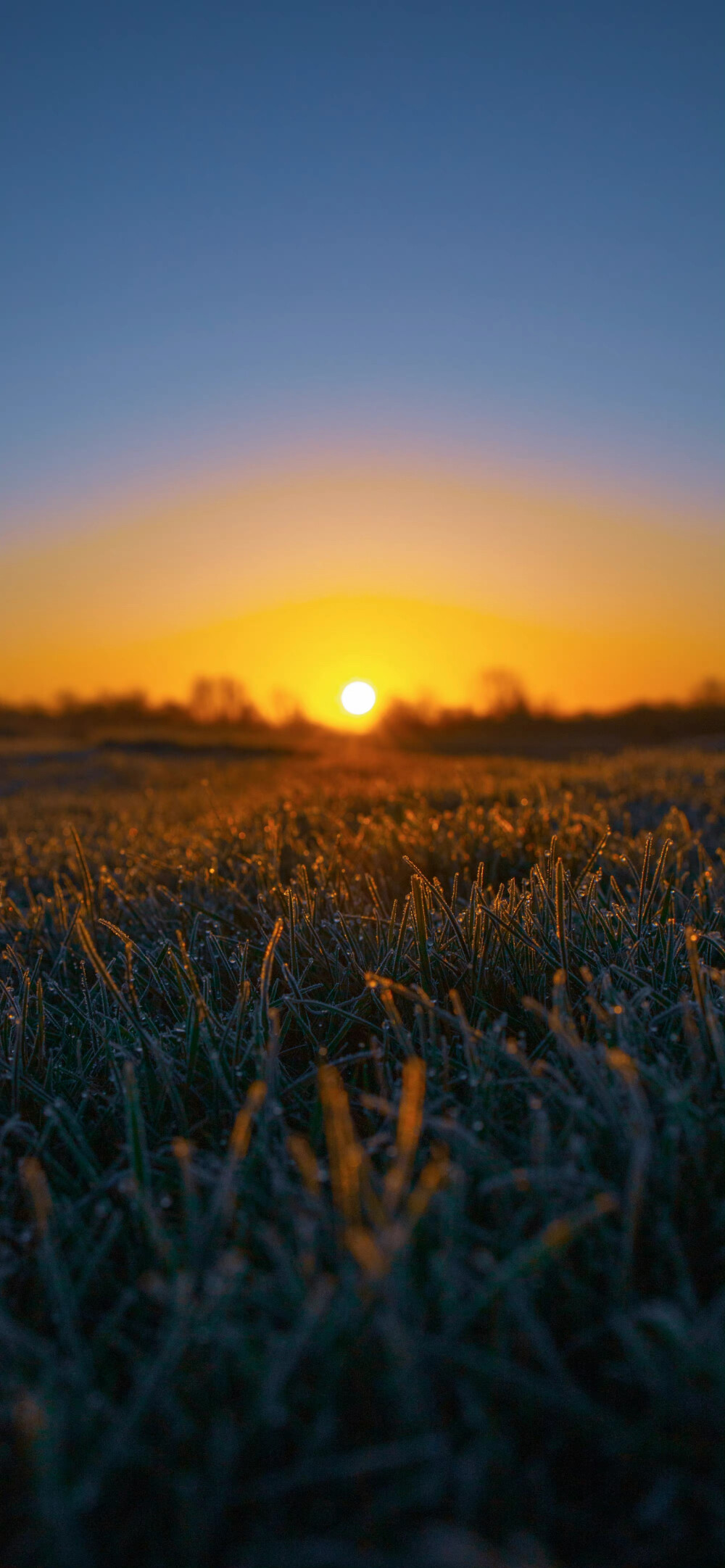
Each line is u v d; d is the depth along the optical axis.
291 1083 0.30
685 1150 0.26
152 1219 0.23
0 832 1.05
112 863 0.69
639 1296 0.23
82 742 4.04
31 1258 0.25
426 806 0.77
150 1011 0.38
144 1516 0.19
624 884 0.52
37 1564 0.18
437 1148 0.26
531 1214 0.24
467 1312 0.20
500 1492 0.19
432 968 0.36
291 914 0.39
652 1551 0.18
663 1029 0.32
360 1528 0.18
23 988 0.36
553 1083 0.27
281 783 1.58
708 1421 0.19
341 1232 0.23
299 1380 0.21
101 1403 0.20
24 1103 0.33
